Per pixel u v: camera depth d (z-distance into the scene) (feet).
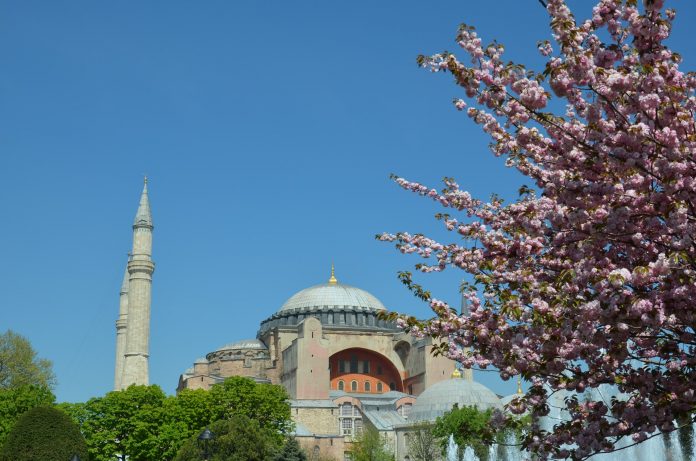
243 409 352.08
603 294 51.75
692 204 51.96
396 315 71.10
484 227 69.05
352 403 477.36
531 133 56.85
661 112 49.42
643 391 59.41
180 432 324.80
